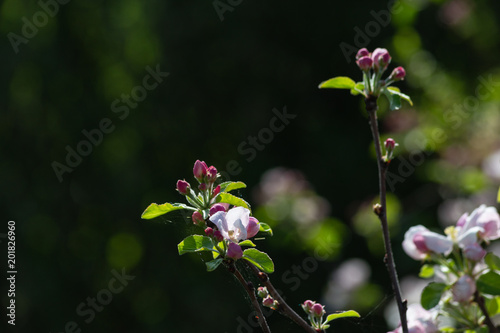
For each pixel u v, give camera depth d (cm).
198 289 885
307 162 925
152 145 934
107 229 925
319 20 895
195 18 897
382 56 232
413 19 737
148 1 925
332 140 918
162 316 918
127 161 937
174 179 944
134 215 920
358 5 871
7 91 870
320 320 221
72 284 901
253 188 906
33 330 864
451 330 241
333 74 920
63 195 899
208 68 910
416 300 518
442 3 754
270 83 923
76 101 907
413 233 248
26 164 886
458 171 661
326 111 937
